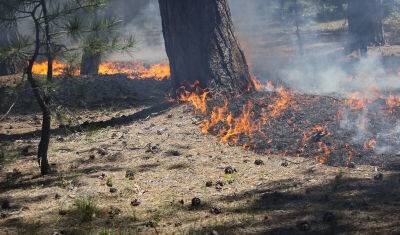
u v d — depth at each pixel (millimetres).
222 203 6977
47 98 8844
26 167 9344
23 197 7684
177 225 6273
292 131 9961
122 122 12227
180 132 10617
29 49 8484
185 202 7105
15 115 14078
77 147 10289
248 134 10141
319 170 8172
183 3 12414
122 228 6262
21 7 8492
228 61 12539
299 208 6555
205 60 12438
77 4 8484
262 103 11367
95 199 7375
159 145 9875
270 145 9555
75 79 16625
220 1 12586
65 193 7730
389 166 8047
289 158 8969
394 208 6289
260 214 6465
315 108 10938
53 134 11789
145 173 8477
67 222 6574
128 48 8969
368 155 8562
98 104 14703
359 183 7324
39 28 8508
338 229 5801
